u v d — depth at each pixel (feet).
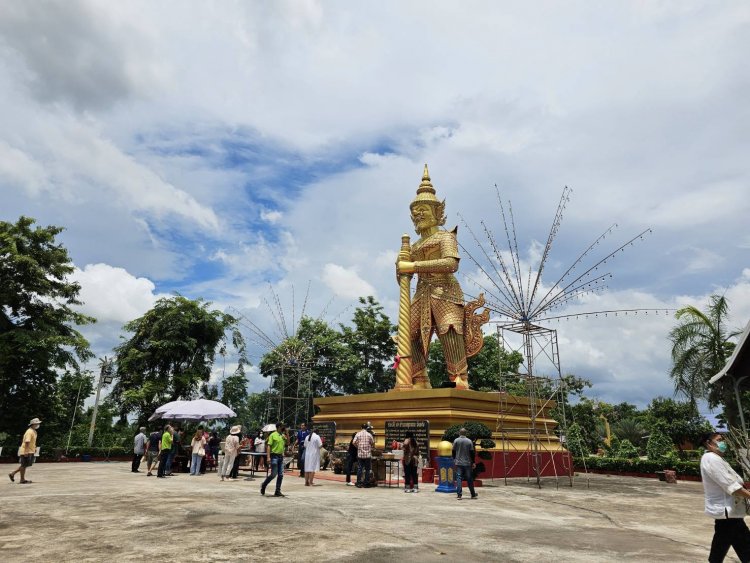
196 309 117.50
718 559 19.99
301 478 61.31
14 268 93.81
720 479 19.75
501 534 28.32
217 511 33.81
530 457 71.67
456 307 82.48
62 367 96.78
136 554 22.20
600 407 181.47
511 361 127.24
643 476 83.82
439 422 68.90
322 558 21.88
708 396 74.18
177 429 71.56
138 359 111.86
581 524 32.99
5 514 32.32
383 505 38.45
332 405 84.58
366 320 144.46
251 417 170.30
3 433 92.53
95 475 62.95
